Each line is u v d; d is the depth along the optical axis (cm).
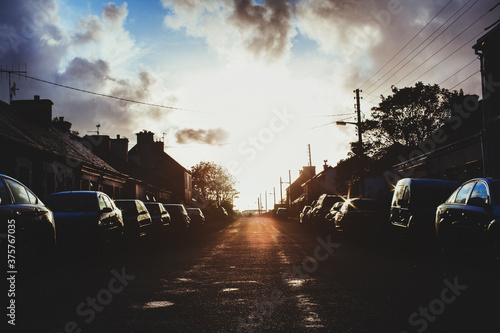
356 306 571
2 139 1734
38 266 881
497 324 477
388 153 2958
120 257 1211
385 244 1599
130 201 1564
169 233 2034
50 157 2236
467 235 918
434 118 2769
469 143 2138
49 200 1237
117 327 482
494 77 1920
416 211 1343
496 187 890
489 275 802
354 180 3309
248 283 762
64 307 579
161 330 470
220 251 1377
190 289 708
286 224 4194
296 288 706
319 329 467
